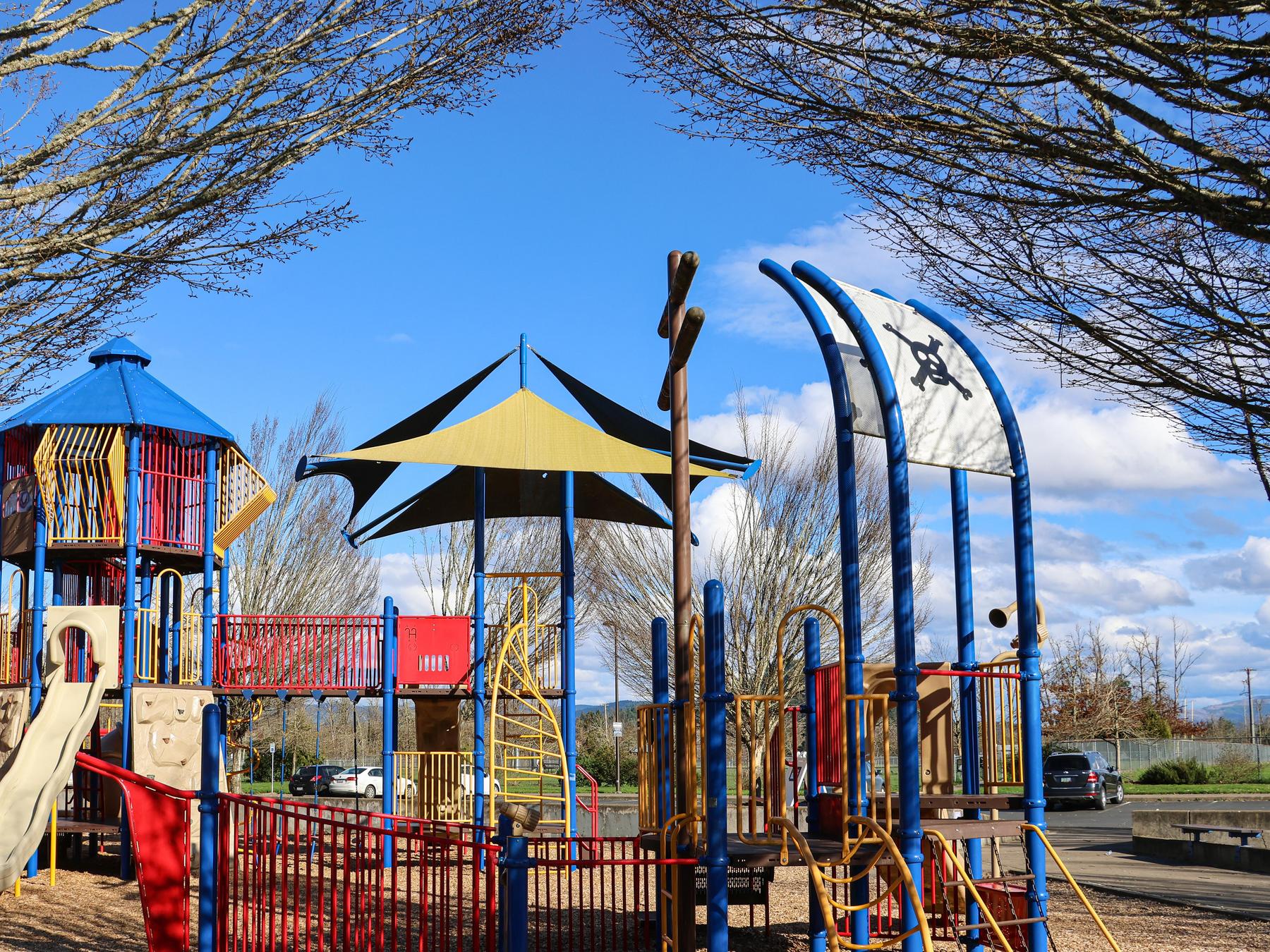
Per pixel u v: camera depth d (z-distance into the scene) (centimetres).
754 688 2302
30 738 711
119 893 1264
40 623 1505
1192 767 4381
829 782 818
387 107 718
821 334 767
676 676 768
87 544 1577
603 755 4250
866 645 2348
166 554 1678
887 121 625
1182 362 681
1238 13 501
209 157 685
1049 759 3338
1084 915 1130
